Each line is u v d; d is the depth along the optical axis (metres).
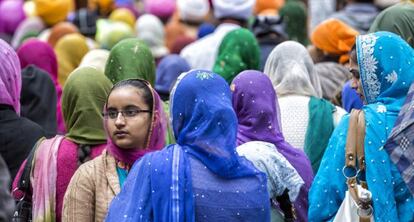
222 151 8.18
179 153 8.20
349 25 16.14
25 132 10.64
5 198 7.11
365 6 16.25
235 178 8.24
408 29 11.54
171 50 18.64
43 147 9.77
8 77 10.94
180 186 8.08
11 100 10.83
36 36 18.70
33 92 12.69
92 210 9.00
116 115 9.21
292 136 10.98
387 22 11.58
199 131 8.20
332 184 8.68
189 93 8.25
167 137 10.49
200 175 8.16
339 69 13.09
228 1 17.30
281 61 11.56
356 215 8.53
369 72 8.83
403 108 8.55
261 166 9.37
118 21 21.56
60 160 9.70
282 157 9.51
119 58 11.66
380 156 8.55
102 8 24.11
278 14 18.05
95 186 9.02
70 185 9.05
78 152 9.80
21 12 22.81
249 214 8.23
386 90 8.82
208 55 15.87
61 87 14.69
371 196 8.48
